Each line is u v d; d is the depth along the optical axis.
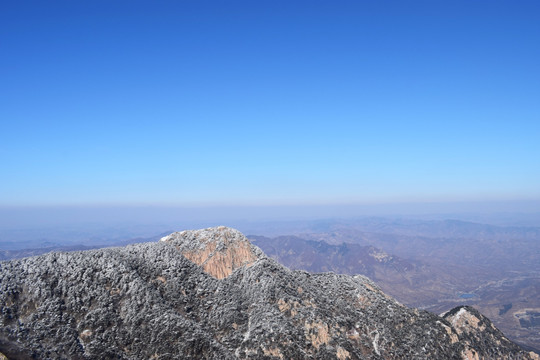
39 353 74.31
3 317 79.44
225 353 85.19
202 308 99.56
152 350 82.12
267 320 94.62
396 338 105.12
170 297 98.06
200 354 83.50
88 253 101.81
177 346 83.31
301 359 86.50
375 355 96.75
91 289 90.31
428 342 105.25
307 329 94.94
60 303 85.56
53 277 90.69
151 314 88.81
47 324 80.38
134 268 102.31
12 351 72.38
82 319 84.06
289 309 99.12
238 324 96.69
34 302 84.25
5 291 83.75
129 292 92.44
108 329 83.75
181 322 89.00
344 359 90.31
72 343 78.31
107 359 77.81
